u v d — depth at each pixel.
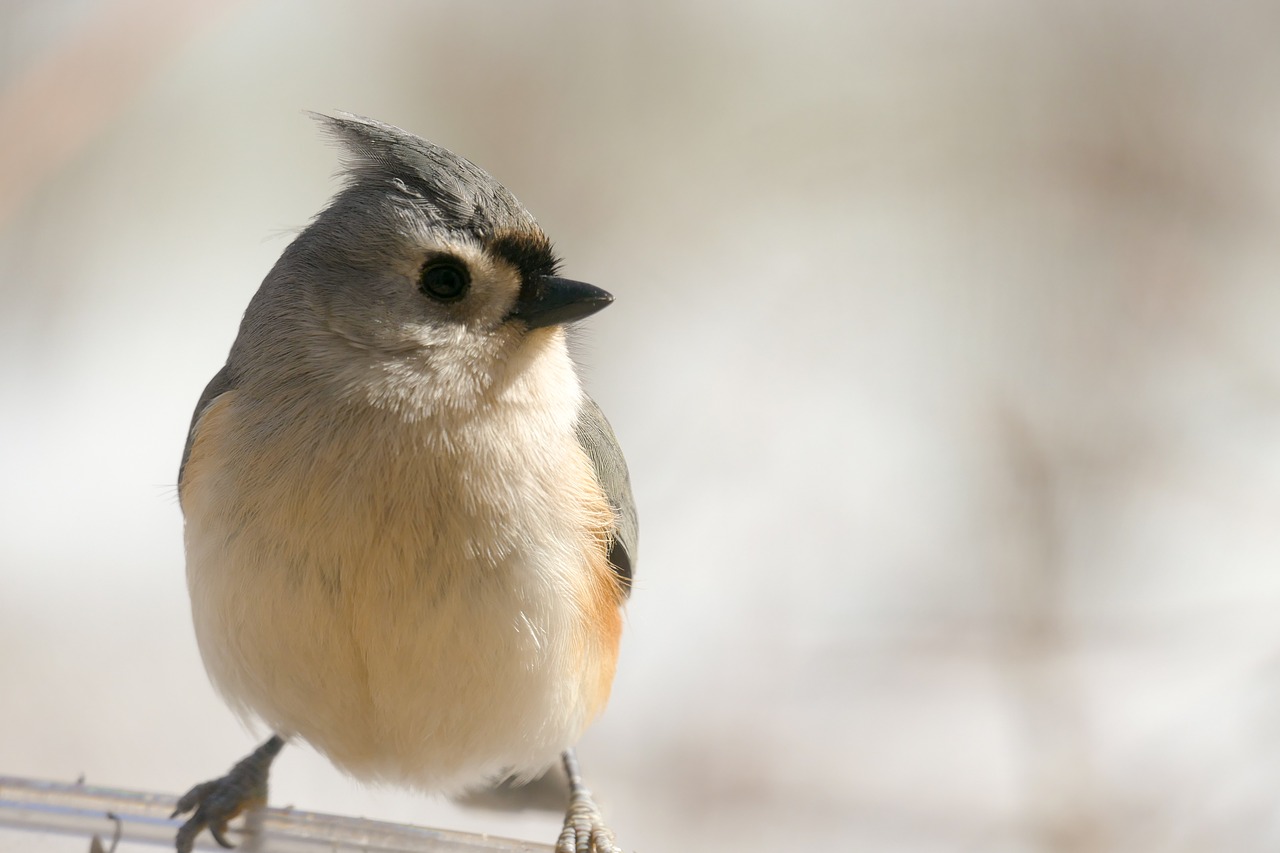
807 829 10.55
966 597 11.44
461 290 6.24
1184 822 10.19
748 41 13.88
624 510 7.35
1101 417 11.88
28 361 13.28
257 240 14.35
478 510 6.08
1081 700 10.86
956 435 12.15
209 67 14.52
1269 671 10.70
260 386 6.25
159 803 6.82
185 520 6.42
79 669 11.12
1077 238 12.52
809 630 11.43
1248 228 12.31
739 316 13.08
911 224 13.19
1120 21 12.79
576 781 7.85
